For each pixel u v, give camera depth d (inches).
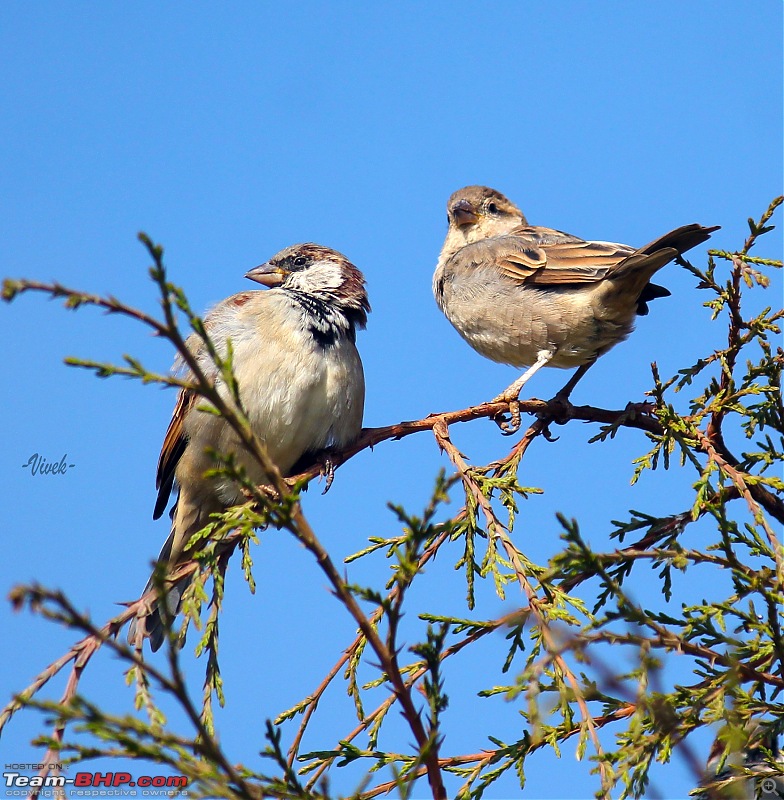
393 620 219.8
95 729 206.7
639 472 349.1
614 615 242.4
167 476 461.7
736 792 253.9
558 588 272.5
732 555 278.2
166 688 194.4
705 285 373.4
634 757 240.5
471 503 311.0
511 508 313.0
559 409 425.4
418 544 214.1
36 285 197.8
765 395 355.9
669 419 347.3
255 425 430.3
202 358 434.0
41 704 204.1
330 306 454.9
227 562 355.9
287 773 236.2
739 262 357.4
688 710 256.2
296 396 430.0
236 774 204.8
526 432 367.6
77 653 266.4
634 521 328.2
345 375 444.1
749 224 361.4
